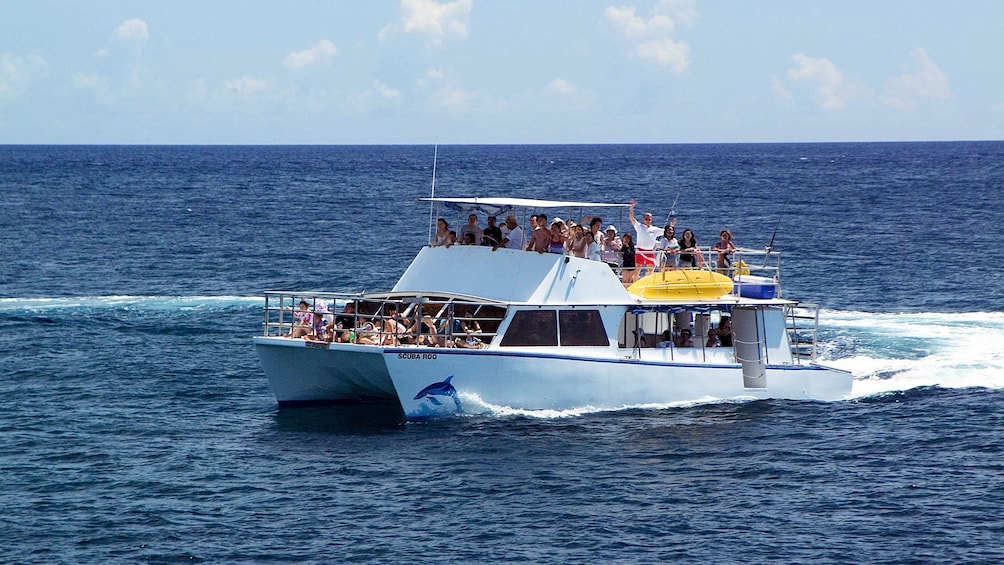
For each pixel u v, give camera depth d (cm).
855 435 5897
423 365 5869
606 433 5850
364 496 4953
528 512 4769
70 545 4391
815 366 6700
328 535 4509
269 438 5850
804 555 4316
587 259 6247
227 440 5822
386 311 6425
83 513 4728
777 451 5606
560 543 4438
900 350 8150
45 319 9481
